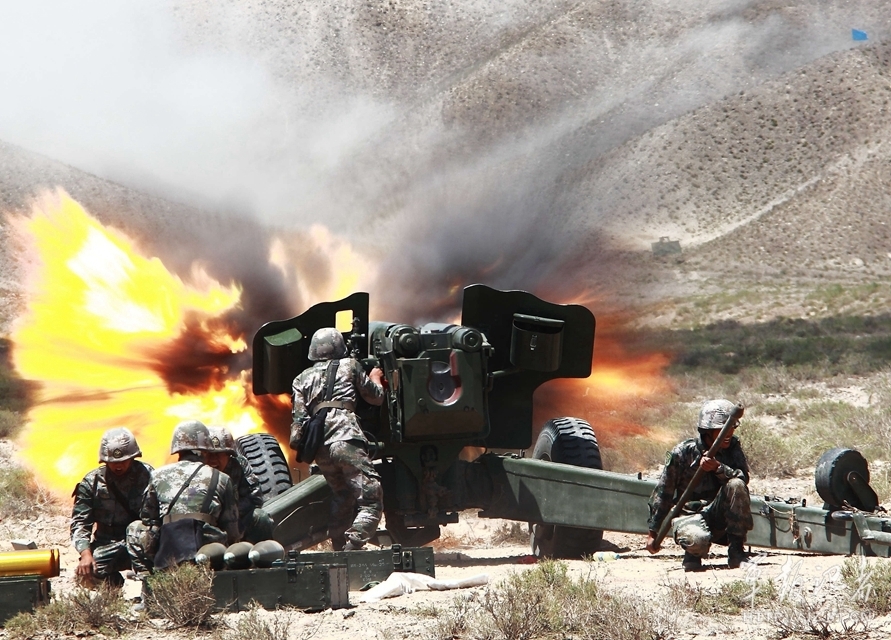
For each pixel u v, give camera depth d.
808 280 162.62
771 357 59.97
